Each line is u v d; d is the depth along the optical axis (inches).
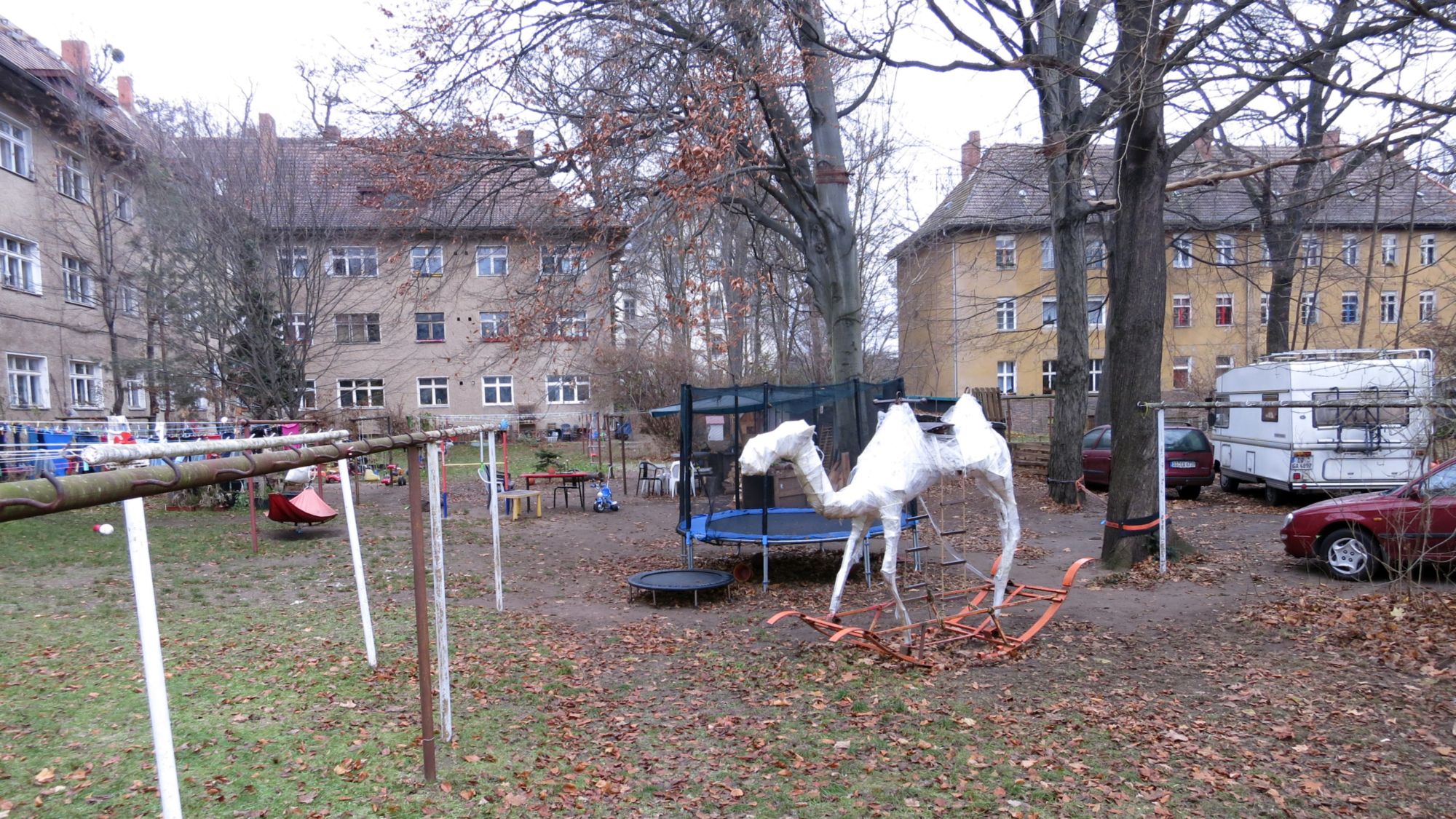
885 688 242.8
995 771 183.9
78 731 197.9
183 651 271.0
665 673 259.9
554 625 320.8
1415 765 183.3
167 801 96.8
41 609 335.9
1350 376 566.9
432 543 190.9
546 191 506.3
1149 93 350.0
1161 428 405.7
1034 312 1350.9
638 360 1034.7
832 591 381.7
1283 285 737.0
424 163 470.6
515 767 183.8
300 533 567.5
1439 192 863.7
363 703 222.1
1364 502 370.9
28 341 788.6
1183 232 731.4
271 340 708.7
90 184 762.2
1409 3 269.1
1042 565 437.4
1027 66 362.3
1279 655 265.6
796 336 1107.9
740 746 199.5
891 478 281.6
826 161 535.5
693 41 437.7
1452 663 242.2
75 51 749.3
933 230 948.0
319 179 626.8
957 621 304.8
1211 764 186.1
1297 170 673.6
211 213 673.6
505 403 1460.4
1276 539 480.4
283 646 278.1
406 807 162.7
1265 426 623.2
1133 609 335.0
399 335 1334.9
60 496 68.4
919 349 1317.7
